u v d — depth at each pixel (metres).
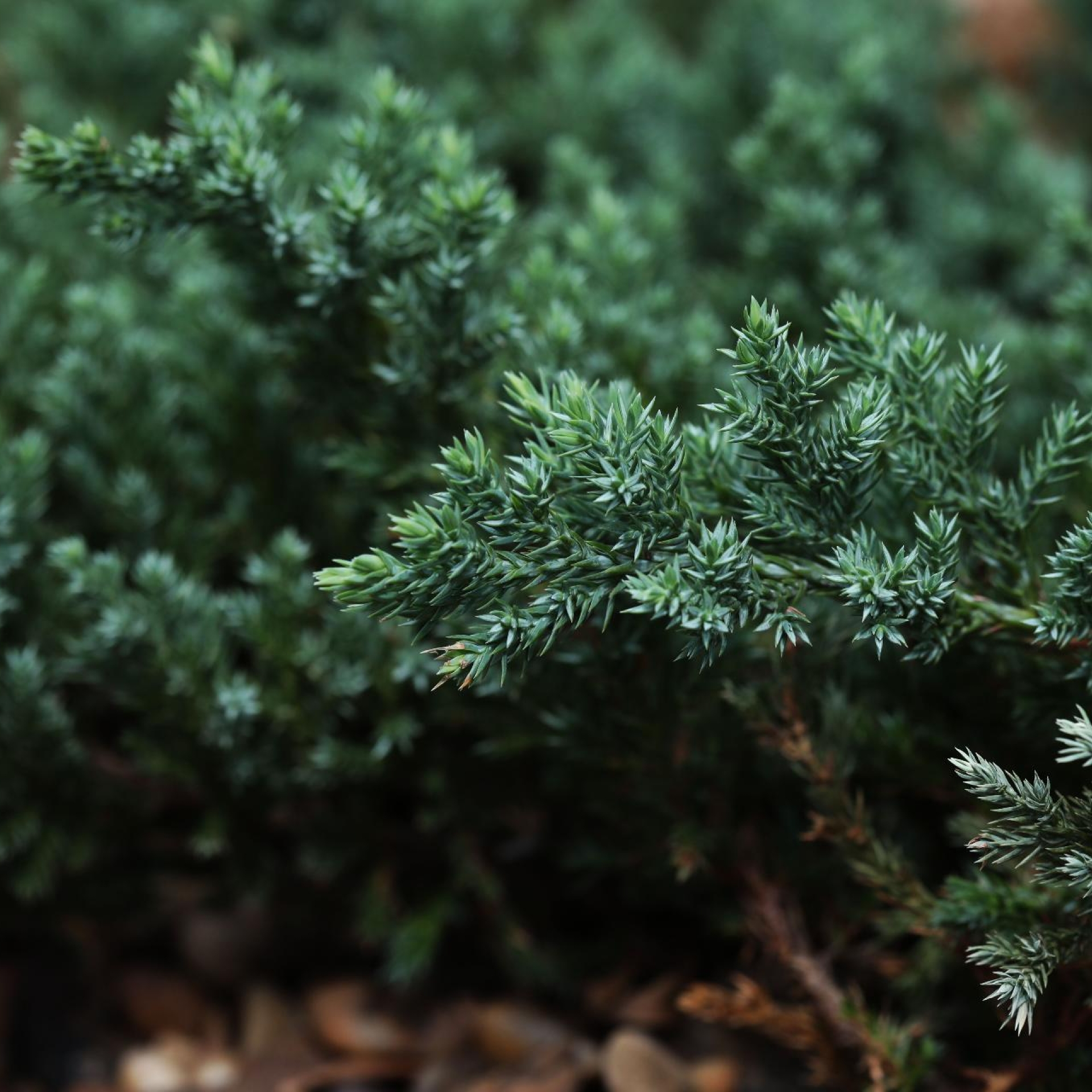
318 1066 0.85
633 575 0.71
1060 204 0.88
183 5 1.11
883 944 0.80
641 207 0.93
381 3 1.10
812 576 0.72
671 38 1.46
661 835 0.80
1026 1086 0.76
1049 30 1.43
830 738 0.76
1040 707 0.75
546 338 0.79
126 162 0.75
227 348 0.85
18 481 0.82
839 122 1.00
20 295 0.87
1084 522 0.78
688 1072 0.83
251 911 0.89
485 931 0.86
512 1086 0.83
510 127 1.09
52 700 0.81
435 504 0.79
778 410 0.71
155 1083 0.87
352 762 0.81
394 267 0.77
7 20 1.22
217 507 0.88
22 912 0.86
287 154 0.79
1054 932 0.72
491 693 0.77
